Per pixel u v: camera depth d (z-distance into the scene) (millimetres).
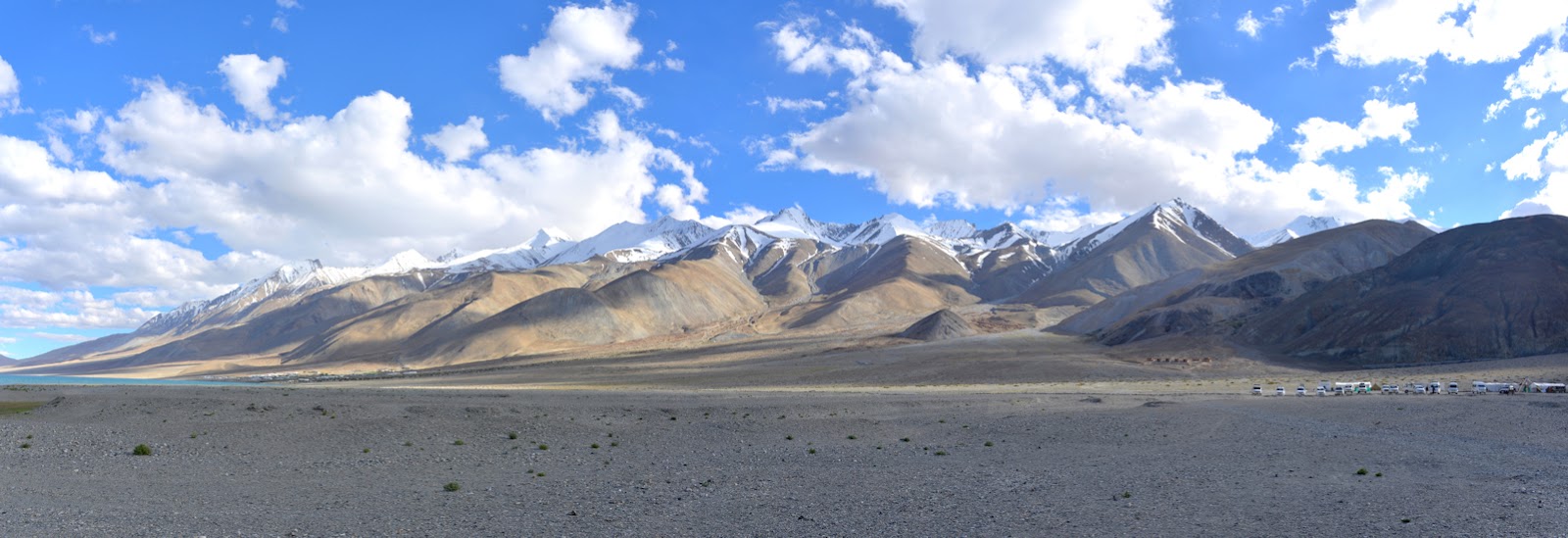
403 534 24500
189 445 46469
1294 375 134250
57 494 31844
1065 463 41438
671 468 40062
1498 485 32375
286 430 51688
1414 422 58062
